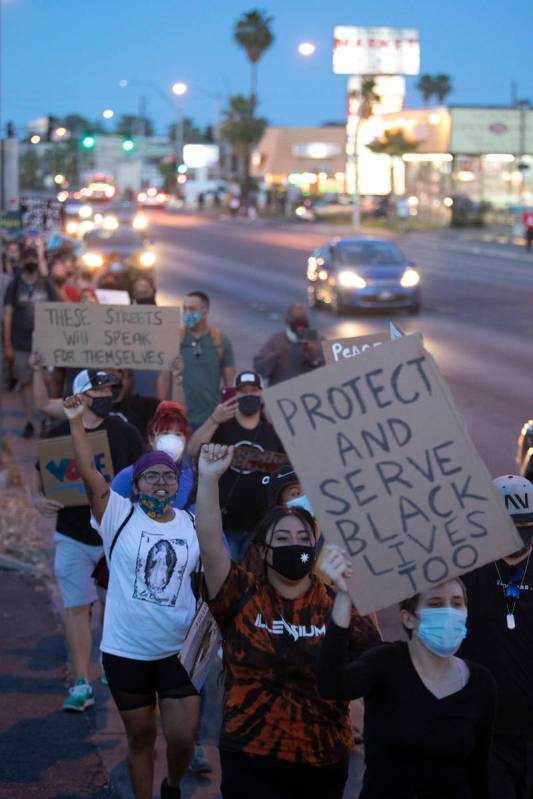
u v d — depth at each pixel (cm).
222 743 426
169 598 529
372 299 2603
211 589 430
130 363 803
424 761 378
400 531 371
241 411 710
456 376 1803
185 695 530
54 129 2967
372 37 7969
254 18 9162
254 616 425
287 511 429
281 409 376
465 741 378
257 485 666
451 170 6525
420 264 4053
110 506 544
